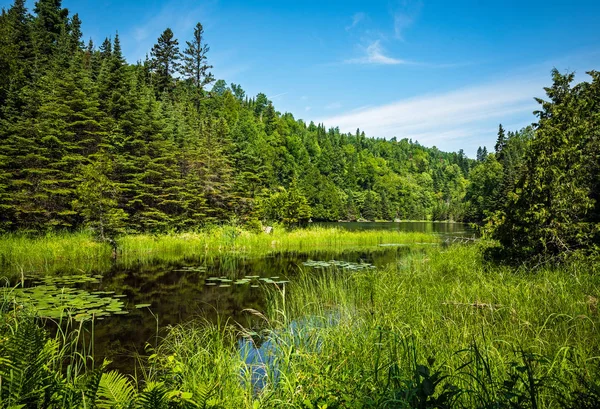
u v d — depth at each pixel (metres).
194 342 5.00
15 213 18.31
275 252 19.81
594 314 4.95
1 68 26.73
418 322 5.15
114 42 44.88
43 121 21.08
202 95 63.38
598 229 7.73
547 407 2.66
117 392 2.08
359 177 105.69
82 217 20.64
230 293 9.11
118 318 6.78
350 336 4.59
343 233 27.45
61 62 32.16
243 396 3.07
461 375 3.19
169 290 9.44
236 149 37.16
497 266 8.88
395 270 10.94
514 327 4.68
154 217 24.22
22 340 2.06
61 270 12.07
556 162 8.21
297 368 3.67
